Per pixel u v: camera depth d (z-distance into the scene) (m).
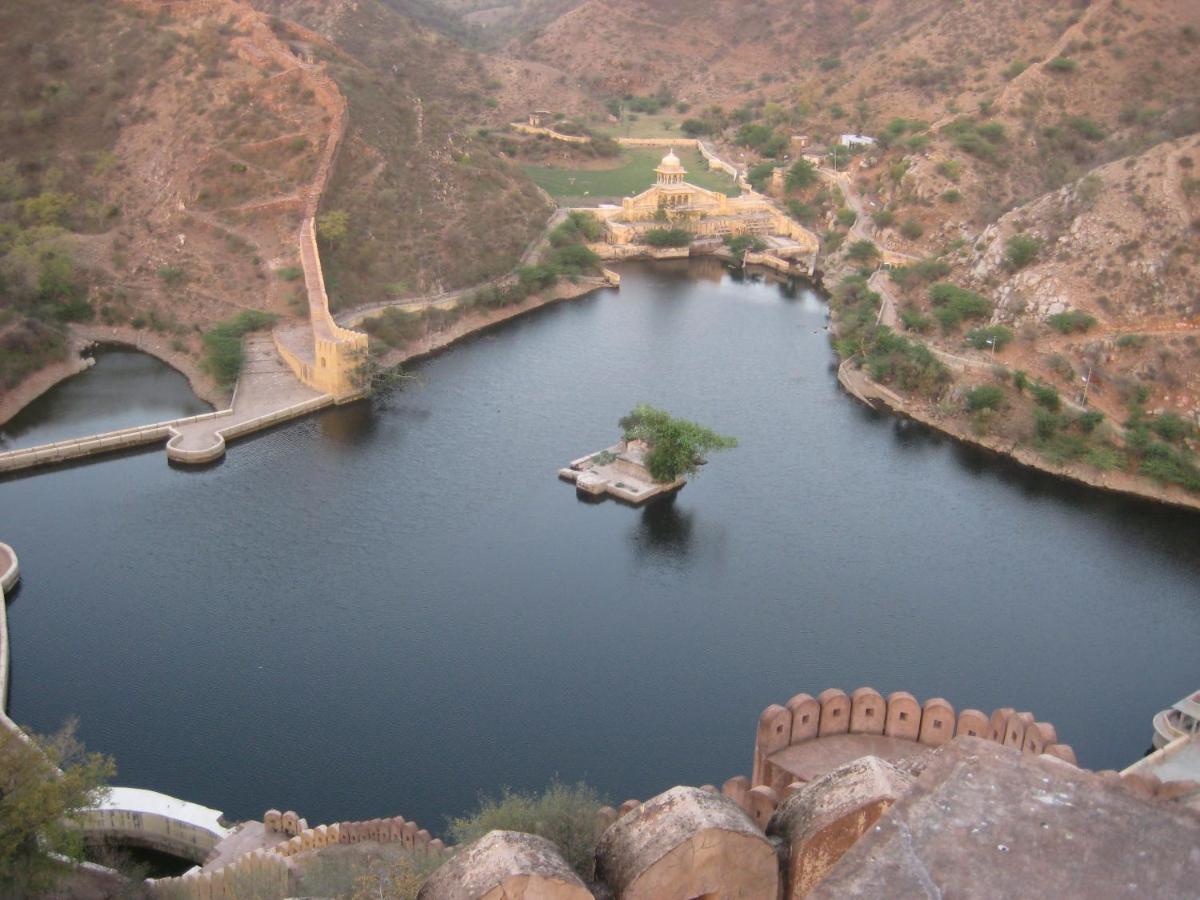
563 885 17.45
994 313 132.75
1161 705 74.88
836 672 77.56
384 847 52.25
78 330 131.75
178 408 118.44
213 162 149.50
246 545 92.00
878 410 125.25
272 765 67.19
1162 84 193.50
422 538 94.25
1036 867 11.80
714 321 155.00
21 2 165.62
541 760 68.44
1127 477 109.06
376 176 158.88
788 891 19.97
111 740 68.69
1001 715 42.31
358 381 121.50
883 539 96.69
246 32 171.50
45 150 152.88
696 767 68.19
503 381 129.62
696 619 83.56
